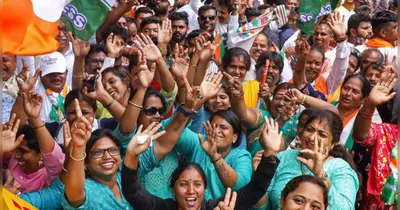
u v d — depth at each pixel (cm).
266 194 564
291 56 939
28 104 571
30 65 702
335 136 580
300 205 495
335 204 536
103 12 634
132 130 599
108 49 781
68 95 642
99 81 640
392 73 644
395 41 935
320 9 842
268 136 543
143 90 602
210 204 551
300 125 589
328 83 838
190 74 690
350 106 686
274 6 1123
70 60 788
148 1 1009
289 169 566
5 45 452
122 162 566
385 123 671
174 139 578
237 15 962
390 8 1277
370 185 647
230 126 601
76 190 512
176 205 541
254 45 923
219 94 662
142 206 531
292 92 677
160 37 768
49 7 457
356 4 1232
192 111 579
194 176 533
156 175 586
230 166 593
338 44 821
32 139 579
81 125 509
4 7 449
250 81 761
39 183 583
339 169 557
